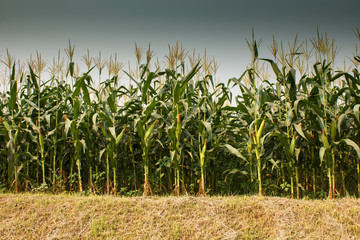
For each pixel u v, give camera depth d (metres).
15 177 5.79
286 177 5.87
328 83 5.40
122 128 6.02
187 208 4.40
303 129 5.41
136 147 6.51
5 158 6.46
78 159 5.84
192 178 6.22
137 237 3.80
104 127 5.95
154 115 5.46
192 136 5.63
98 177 6.04
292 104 5.33
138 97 6.53
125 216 4.26
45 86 6.96
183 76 5.86
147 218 4.20
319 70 5.07
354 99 5.26
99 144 6.10
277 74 5.37
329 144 5.20
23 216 4.33
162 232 3.90
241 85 5.39
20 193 5.58
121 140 5.95
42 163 5.86
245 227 3.94
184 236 3.82
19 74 7.14
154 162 6.52
